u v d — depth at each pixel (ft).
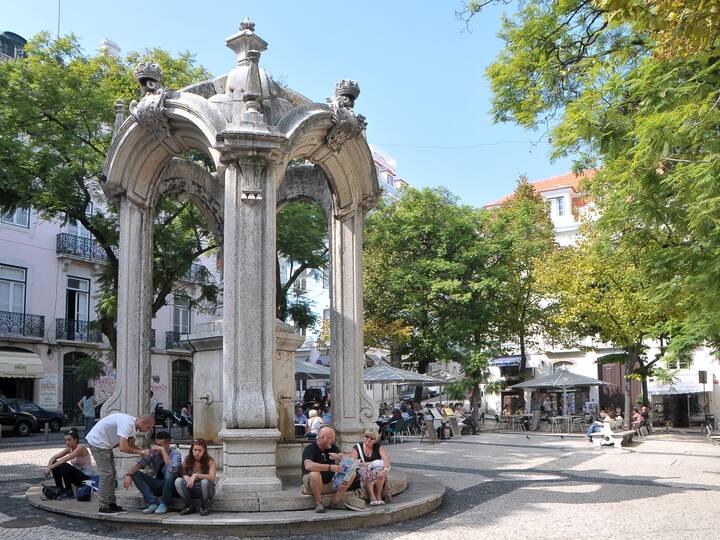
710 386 109.91
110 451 24.70
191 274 100.07
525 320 95.96
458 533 22.79
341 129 30.83
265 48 31.50
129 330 31.50
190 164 34.78
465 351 88.48
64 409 102.78
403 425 73.51
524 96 42.83
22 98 55.93
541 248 94.73
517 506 28.30
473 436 78.07
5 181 53.11
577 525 24.06
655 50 26.96
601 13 36.55
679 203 30.22
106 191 32.32
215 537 22.20
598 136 31.81
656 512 26.73
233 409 25.90
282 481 27.76
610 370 122.52
